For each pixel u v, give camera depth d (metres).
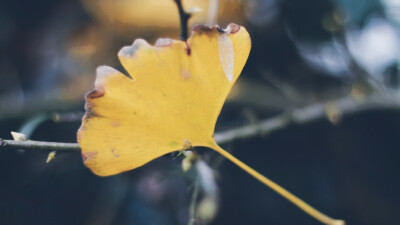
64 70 0.58
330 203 0.56
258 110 0.58
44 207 0.51
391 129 0.59
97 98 0.23
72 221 0.50
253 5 0.58
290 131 0.57
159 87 0.23
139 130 0.23
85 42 0.59
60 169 0.52
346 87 0.63
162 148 0.23
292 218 0.55
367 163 0.59
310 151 0.59
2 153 0.51
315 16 0.58
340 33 0.58
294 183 0.57
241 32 0.23
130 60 0.23
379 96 0.57
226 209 0.51
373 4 0.54
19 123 0.55
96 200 0.51
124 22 0.56
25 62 0.61
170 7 0.53
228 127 0.56
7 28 0.61
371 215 0.55
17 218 0.50
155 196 0.47
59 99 0.55
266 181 0.24
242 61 0.23
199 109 0.23
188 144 0.23
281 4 0.58
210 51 0.23
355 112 0.54
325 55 0.63
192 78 0.23
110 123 0.23
